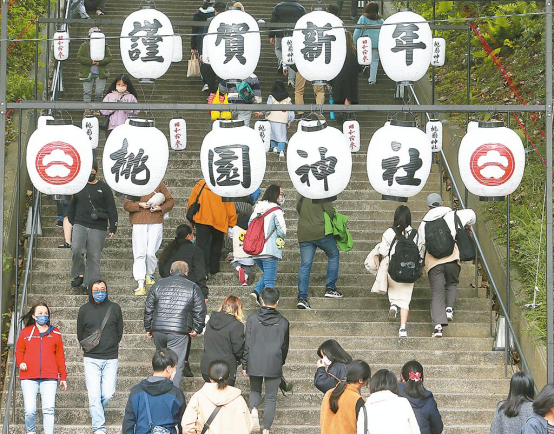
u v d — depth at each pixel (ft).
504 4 63.87
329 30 36.55
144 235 46.32
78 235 45.55
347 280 48.73
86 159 35.17
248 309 45.83
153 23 37.65
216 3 63.10
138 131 35.32
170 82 67.72
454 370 43.24
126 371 42.63
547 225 35.58
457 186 54.24
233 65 36.45
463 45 67.46
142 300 46.29
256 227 44.39
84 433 39.37
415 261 43.57
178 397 31.19
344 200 53.98
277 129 55.47
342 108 35.99
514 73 59.67
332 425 30.25
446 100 60.90
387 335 45.55
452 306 45.14
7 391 42.11
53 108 35.65
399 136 34.91
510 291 45.24
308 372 42.96
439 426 32.01
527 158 52.26
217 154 34.76
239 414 30.99
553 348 35.76
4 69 35.88
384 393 28.58
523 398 29.68
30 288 46.91
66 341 44.19
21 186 51.49
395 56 36.29
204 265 43.42
